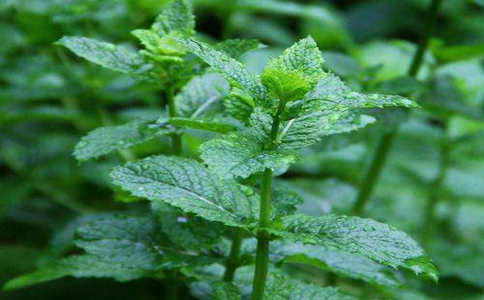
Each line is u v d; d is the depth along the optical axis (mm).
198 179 566
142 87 721
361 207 837
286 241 640
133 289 883
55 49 893
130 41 919
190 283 640
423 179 1031
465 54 812
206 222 610
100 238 613
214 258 615
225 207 563
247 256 622
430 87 821
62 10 835
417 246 537
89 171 927
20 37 1026
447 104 804
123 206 967
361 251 531
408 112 742
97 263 653
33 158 953
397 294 772
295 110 541
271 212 576
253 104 563
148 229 621
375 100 532
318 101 540
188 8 621
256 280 564
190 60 625
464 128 1017
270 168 528
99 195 1002
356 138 717
